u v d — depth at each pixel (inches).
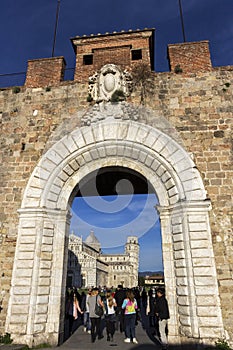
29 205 407.8
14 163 447.5
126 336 406.3
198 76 461.7
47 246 392.2
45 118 471.2
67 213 419.8
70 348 347.6
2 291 374.0
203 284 338.6
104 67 475.2
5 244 399.2
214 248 357.1
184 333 332.8
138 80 470.6
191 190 384.8
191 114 436.1
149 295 563.2
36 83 503.8
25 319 350.0
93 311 400.8
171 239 386.0
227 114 429.1
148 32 522.6
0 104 498.0
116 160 439.2
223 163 399.9
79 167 438.6
